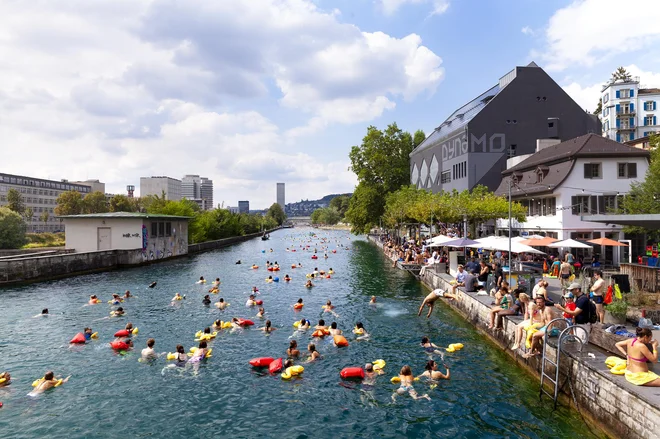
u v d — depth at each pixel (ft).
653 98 240.73
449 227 178.50
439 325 71.41
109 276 132.36
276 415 41.14
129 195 533.55
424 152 234.99
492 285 75.15
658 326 46.88
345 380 48.93
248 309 84.89
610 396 33.76
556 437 35.88
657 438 28.32
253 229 465.47
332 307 85.61
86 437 37.22
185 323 73.97
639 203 94.17
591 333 43.09
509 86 178.29
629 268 69.15
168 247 192.13
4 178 424.46
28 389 46.75
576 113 180.04
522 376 48.93
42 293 101.76
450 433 37.47
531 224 135.54
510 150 177.37
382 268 152.46
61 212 362.94
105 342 63.10
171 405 43.16
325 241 346.13
